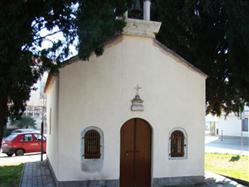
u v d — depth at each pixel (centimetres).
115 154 1340
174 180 1418
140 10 1461
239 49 1518
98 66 1336
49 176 1603
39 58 1098
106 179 1325
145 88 1389
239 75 1554
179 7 1667
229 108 1858
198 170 1457
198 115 1467
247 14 1484
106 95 1341
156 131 1399
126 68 1367
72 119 1302
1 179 1554
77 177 1297
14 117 1227
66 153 1290
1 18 978
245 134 4850
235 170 1934
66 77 1300
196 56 1689
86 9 1042
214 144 3975
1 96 1125
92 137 1324
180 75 1444
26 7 1012
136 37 1380
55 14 1066
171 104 1426
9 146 2761
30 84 1136
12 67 1026
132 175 1369
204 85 1484
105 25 1040
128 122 1376
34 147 2859
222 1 1559
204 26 1697
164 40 1673
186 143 1445
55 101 1470
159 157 1400
